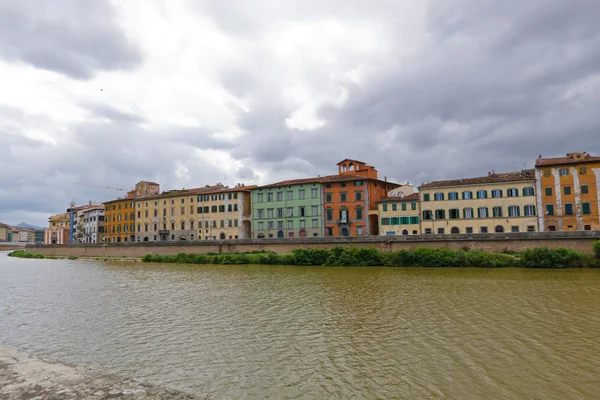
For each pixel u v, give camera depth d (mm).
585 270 49938
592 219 67938
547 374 17922
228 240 82375
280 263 70688
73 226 166125
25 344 24109
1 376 15359
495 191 74750
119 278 57156
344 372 18609
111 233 135250
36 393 13391
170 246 90375
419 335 23938
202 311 32312
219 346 22922
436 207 79062
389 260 62219
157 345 23406
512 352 20703
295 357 20781
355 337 23938
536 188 71562
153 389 13820
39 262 94750
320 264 67125
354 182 89625
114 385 14211
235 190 104688
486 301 33031
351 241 69375
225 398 16203
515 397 15844
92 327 27969
